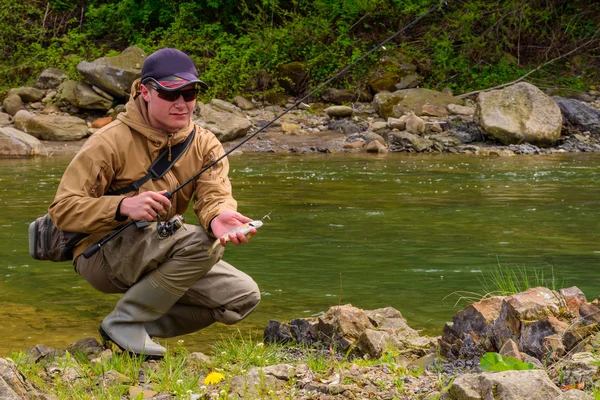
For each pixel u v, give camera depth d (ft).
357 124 66.03
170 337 15.94
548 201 36.09
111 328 15.08
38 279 22.67
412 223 30.68
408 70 75.31
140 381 13.64
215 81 73.15
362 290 21.09
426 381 12.93
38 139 61.16
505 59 79.05
